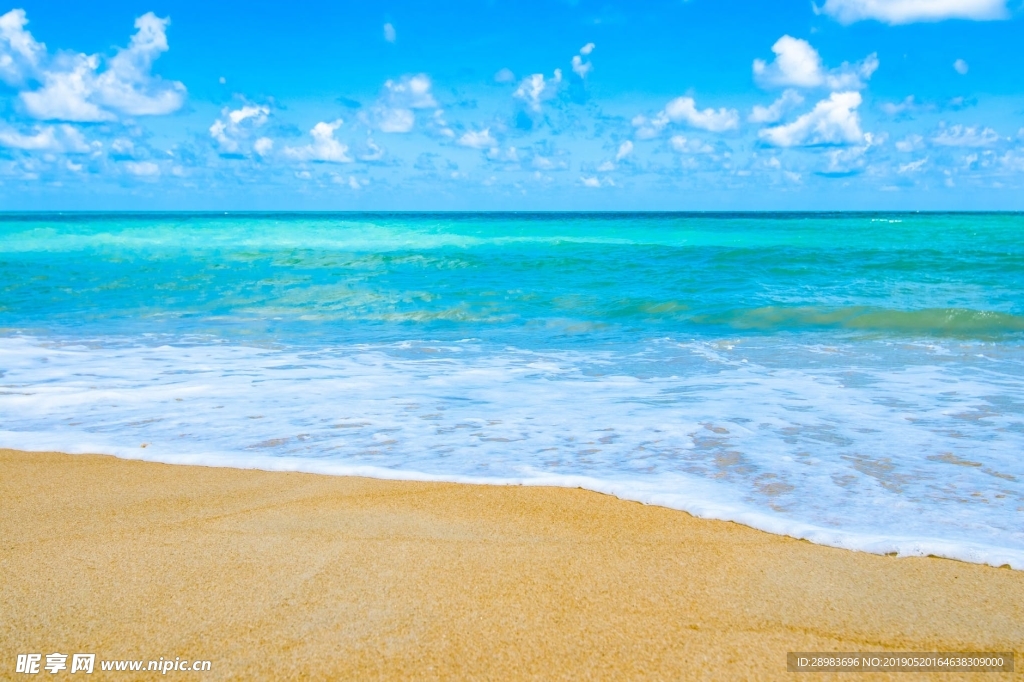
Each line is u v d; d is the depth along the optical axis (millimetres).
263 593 2588
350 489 3689
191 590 2611
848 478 3832
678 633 2352
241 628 2365
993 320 9586
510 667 2170
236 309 11617
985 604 2516
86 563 2828
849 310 10312
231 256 19406
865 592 2604
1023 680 2107
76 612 2467
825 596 2576
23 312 11180
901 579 2693
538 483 3738
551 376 6672
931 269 16562
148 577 2711
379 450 4379
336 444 4500
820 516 3293
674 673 2146
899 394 5840
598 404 5531
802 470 3965
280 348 8195
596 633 2348
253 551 2936
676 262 18172
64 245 22500
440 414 5223
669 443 4492
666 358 7621
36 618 2430
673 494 3529
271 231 26453
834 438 4586
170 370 6801
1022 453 4258
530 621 2416
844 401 5590
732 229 33219
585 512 3367
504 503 3484
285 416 5156
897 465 4051
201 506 3457
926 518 3268
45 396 5648
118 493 3645
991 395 5785
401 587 2637
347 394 5848
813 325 9898
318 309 11617
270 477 3887
